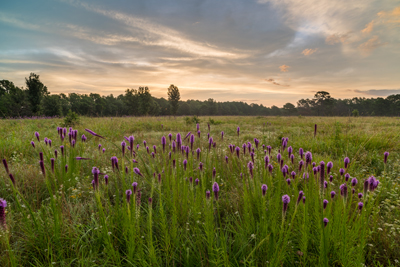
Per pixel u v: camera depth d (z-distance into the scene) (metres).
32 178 3.70
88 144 6.90
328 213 2.06
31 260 2.09
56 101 50.53
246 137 9.19
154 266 1.81
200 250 1.99
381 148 6.44
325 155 5.43
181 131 11.81
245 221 2.33
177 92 83.69
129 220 1.99
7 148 5.63
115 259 1.90
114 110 90.50
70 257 2.06
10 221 2.46
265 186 2.03
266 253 1.93
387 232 2.36
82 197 3.40
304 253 1.82
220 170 4.13
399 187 3.48
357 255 1.74
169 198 2.85
